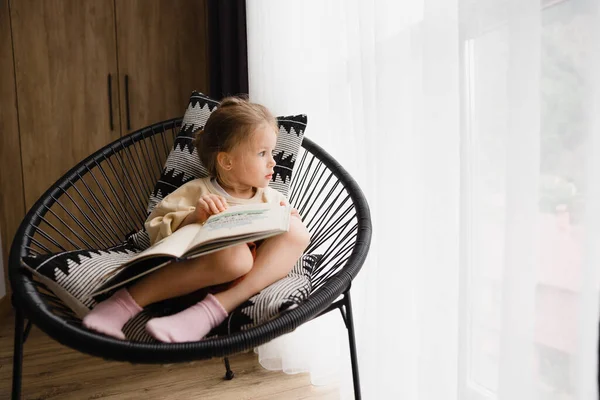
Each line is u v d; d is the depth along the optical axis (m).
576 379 0.66
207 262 0.80
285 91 1.55
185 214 0.94
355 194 1.02
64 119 2.16
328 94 1.35
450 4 0.85
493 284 0.82
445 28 0.86
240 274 0.82
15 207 2.15
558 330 0.70
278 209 0.85
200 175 1.19
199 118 1.27
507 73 0.70
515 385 0.70
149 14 2.22
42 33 2.11
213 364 1.61
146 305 0.80
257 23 1.72
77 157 2.19
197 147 1.07
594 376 0.63
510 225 0.70
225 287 0.87
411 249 1.03
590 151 0.63
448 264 0.88
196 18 2.29
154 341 0.71
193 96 1.30
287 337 1.53
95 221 2.16
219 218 0.82
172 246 0.75
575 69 0.65
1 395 1.40
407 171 1.03
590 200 0.63
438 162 0.87
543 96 0.70
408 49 1.03
